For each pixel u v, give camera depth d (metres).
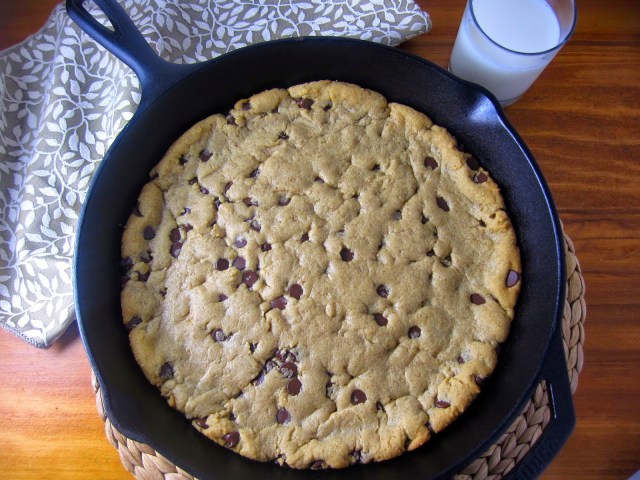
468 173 0.38
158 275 0.36
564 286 0.33
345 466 0.33
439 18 0.45
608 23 0.45
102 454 0.37
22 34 0.44
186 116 0.38
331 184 0.37
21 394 0.38
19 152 0.42
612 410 0.38
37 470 0.37
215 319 0.35
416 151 0.39
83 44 0.42
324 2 0.43
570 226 0.41
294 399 0.34
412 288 0.36
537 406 0.36
